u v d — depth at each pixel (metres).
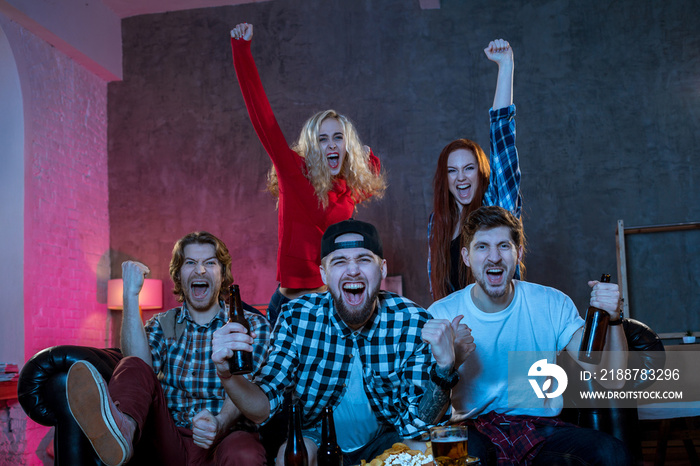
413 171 5.47
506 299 2.24
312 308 2.19
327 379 2.13
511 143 2.91
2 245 4.96
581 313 5.14
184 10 6.07
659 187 5.20
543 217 5.27
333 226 2.11
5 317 4.90
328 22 5.79
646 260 5.19
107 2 5.90
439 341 1.85
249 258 5.65
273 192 3.32
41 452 4.58
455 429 1.69
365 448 2.17
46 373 2.17
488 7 5.57
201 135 5.89
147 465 2.23
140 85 6.04
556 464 1.99
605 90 5.34
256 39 5.88
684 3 5.34
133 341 2.41
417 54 5.62
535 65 5.45
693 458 3.33
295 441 1.84
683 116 5.25
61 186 5.39
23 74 5.05
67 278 5.36
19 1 4.86
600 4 5.43
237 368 1.83
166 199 5.86
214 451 2.29
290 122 5.72
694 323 5.08
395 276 5.28
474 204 2.85
